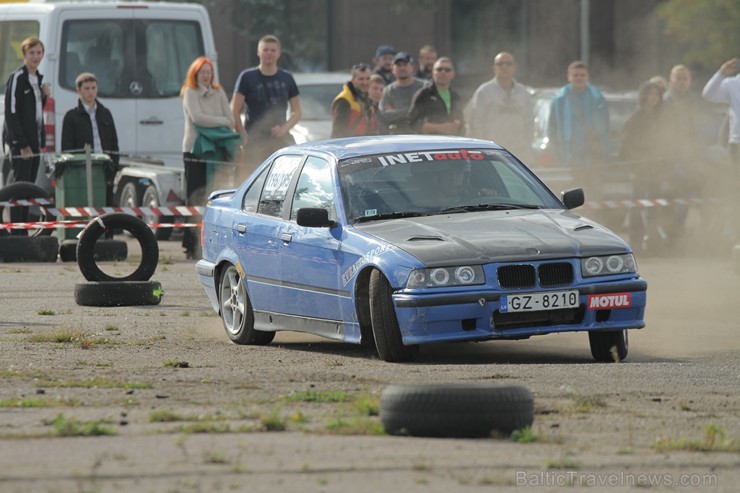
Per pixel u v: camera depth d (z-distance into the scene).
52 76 64.62
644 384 25.14
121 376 26.34
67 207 56.97
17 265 53.56
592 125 58.47
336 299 29.92
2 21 66.81
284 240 31.58
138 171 63.34
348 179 31.28
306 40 119.19
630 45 115.81
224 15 117.12
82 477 17.11
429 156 32.16
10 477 17.09
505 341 32.97
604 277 28.64
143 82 66.06
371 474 17.34
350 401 23.14
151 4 66.50
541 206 31.70
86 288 40.53
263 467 17.70
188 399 23.41
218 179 54.81
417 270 27.92
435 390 19.91
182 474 17.30
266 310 32.25
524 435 19.67
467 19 118.88
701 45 98.75
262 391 24.33
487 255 28.17
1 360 28.94
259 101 55.00
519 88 56.97
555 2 117.00
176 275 49.53
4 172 63.59
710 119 66.88
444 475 17.34
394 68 55.00
